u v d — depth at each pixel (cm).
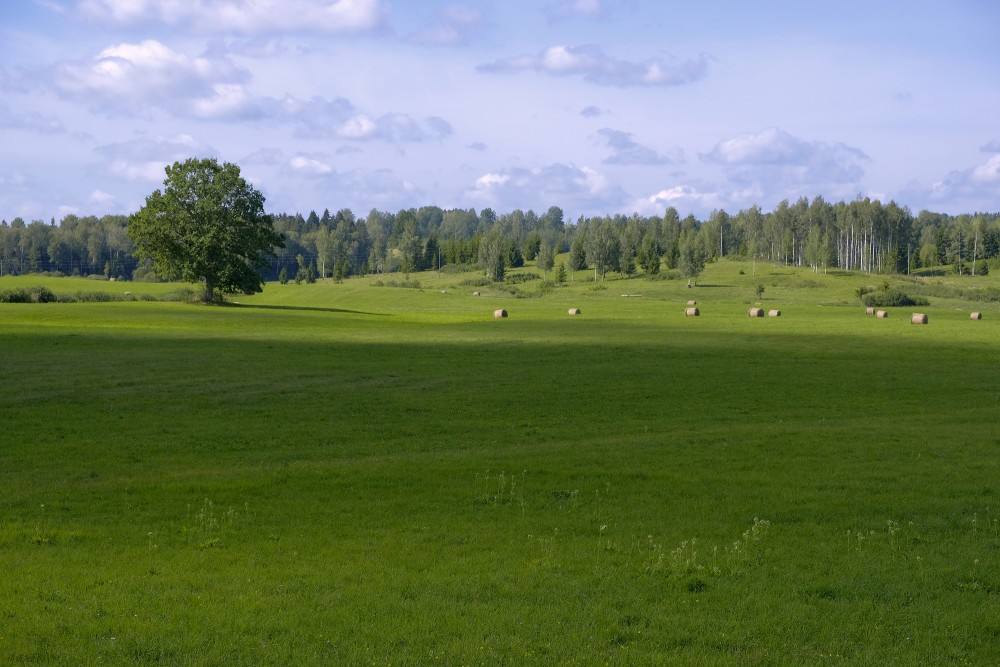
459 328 7700
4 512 1788
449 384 4091
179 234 11356
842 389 3984
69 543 1534
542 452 2473
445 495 1911
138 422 3088
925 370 4694
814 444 2548
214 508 1816
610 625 1103
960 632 1085
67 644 1029
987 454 2372
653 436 2747
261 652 1009
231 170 11356
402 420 3162
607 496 1897
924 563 1365
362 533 1599
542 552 1449
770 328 7569
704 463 2266
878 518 1672
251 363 4803
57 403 3462
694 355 5378
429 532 1598
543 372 4538
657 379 4284
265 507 1814
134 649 1014
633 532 1583
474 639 1053
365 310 12631
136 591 1237
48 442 2719
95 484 2075
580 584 1266
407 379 4253
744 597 1210
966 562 1365
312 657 996
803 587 1251
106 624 1095
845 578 1288
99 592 1227
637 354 5428
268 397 3675
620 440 2678
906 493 1886
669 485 1997
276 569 1352
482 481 2047
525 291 18675
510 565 1370
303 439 2794
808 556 1415
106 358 4903
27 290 10988
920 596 1217
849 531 1574
